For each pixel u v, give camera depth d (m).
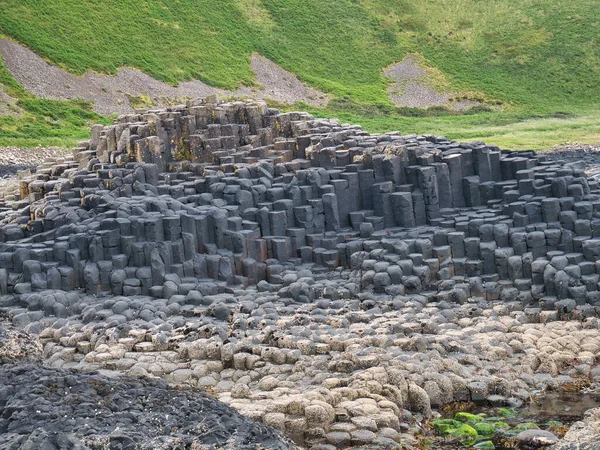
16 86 79.50
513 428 20.06
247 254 29.28
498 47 113.00
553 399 21.77
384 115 95.25
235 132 34.00
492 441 19.42
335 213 30.77
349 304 26.83
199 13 107.38
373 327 24.73
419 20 118.81
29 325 25.61
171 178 32.47
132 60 92.25
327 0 120.25
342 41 112.19
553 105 100.44
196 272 28.42
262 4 115.94
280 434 15.44
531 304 27.23
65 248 28.09
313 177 31.25
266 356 22.92
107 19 97.38
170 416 14.94
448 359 22.72
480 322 25.78
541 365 23.34
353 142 33.25
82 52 89.38
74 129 76.06
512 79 106.69
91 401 15.18
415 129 83.25
